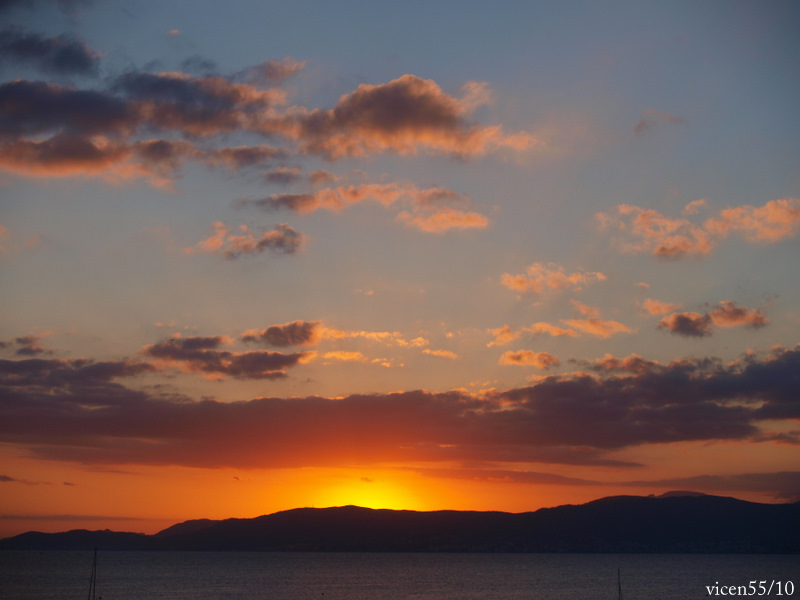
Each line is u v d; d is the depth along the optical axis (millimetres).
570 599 182125
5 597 182625
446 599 182250
